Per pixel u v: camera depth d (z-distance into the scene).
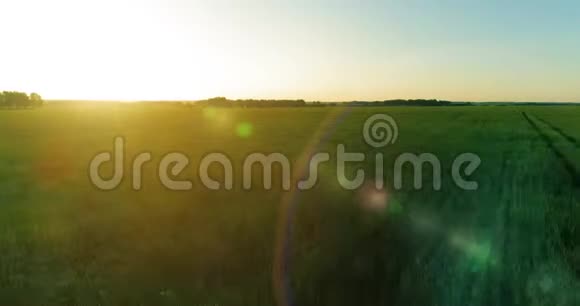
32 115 71.25
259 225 7.06
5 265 5.37
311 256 5.34
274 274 4.86
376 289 4.45
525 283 4.49
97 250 5.90
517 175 11.95
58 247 6.07
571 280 4.50
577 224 6.44
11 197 10.47
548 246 5.47
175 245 6.04
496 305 4.09
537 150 18.08
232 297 4.34
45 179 13.69
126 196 10.54
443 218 7.22
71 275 5.02
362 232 6.41
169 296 4.40
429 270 4.85
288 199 9.58
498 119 49.94
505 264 4.96
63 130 39.38
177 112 81.69
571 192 9.20
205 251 5.73
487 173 12.57
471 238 5.97
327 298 4.29
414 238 6.05
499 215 7.28
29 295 4.48
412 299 4.24
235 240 6.20
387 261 5.15
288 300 4.28
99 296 4.43
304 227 6.80
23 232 6.90
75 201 9.91
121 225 7.40
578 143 20.97
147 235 6.63
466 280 4.60
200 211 8.44
